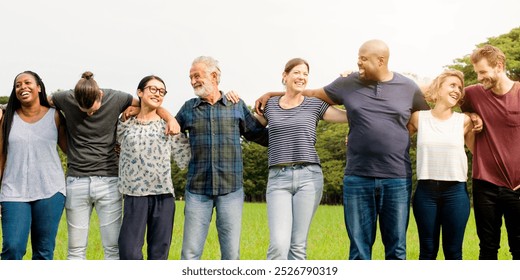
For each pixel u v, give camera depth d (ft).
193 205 19.75
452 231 19.20
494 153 19.39
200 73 19.76
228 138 19.84
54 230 19.45
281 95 20.80
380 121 19.15
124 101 20.12
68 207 19.60
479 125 19.61
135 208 19.16
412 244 38.09
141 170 19.16
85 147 19.57
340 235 45.11
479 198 19.56
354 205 19.43
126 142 19.43
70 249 19.75
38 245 19.49
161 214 19.34
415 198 19.52
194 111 20.12
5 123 19.54
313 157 19.70
